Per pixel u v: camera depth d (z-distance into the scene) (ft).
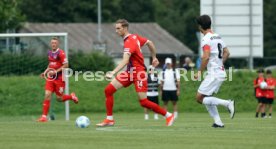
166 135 122.11
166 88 239.71
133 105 299.17
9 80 278.67
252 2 291.79
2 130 136.26
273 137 117.80
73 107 290.76
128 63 144.56
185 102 295.07
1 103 271.69
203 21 136.87
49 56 190.29
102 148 101.40
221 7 290.97
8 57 249.75
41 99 276.00
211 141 111.34
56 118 229.04
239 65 441.27
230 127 142.41
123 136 120.26
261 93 244.22
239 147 102.47
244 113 276.41
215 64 138.00
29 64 250.57
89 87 295.48
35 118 224.74
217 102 139.03
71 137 118.73
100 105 293.43
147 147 102.68
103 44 462.19
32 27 618.85
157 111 147.74
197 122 176.14
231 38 291.99
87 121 144.56
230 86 299.58
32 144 106.93
